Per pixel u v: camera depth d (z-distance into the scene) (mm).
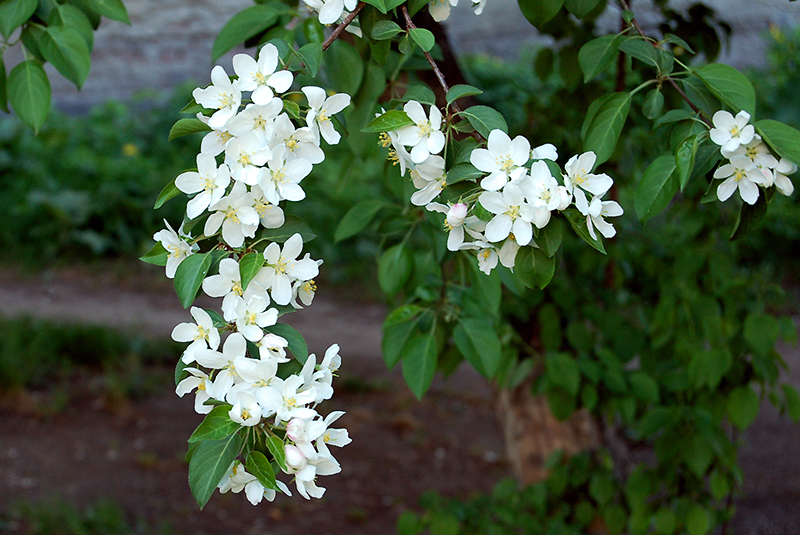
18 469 5297
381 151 2305
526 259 1254
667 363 3369
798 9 6746
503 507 3479
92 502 4996
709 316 3059
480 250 1321
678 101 2260
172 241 1289
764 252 5906
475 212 1234
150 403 6621
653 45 1639
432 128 1321
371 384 7527
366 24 1511
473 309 2188
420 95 1378
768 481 5105
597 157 1599
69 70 1790
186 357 1201
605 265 3646
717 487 3172
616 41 1692
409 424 6848
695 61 3971
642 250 3518
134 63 13133
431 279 2426
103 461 5586
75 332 7184
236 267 1207
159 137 12359
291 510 5383
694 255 3141
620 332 3330
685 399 3285
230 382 1192
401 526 3424
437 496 3525
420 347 2092
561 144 3115
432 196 1344
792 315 7336
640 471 3209
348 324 9078
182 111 1245
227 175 1207
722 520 3467
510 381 3340
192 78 13281
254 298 1193
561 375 3064
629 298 3689
